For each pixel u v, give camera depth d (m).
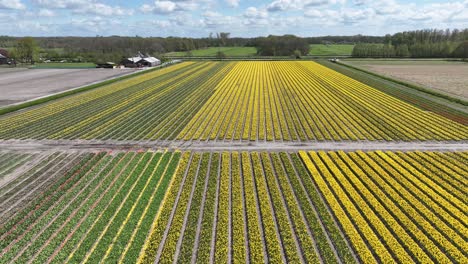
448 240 19.62
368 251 18.39
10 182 27.73
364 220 21.25
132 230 20.62
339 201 23.95
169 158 31.70
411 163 29.89
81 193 25.52
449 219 21.27
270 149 33.78
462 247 18.67
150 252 18.58
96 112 49.88
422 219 21.27
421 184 25.80
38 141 37.34
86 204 23.69
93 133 39.81
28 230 21.23
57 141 37.25
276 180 27.20
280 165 29.66
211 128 41.12
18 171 29.81
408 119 43.34
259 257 18.08
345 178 27.23
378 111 47.56
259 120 44.06
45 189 26.39
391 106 50.47
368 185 25.66
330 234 20.06
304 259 18.31
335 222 21.47
